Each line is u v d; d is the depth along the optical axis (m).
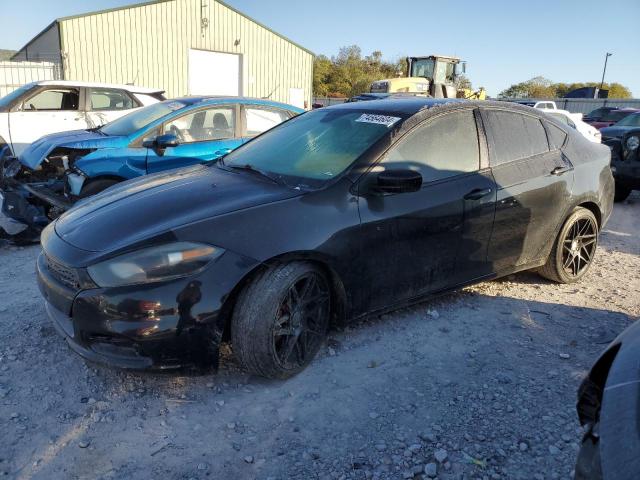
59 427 2.73
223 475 2.44
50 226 3.43
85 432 2.70
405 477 2.44
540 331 3.88
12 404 2.89
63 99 9.43
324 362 3.37
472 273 3.99
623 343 1.79
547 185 4.28
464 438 2.70
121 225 3.00
